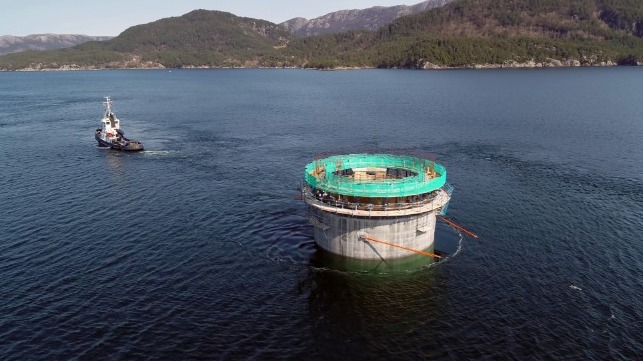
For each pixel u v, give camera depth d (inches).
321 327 1524.4
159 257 1996.8
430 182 1790.1
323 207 1753.2
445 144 4183.1
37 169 3496.6
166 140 4630.9
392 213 1688.0
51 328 1512.1
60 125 5703.7
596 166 3393.2
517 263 1930.4
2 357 1379.2
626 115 5546.3
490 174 3206.2
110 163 3676.2
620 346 1425.9
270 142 4441.4
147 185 3038.9
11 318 1561.3
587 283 1772.9
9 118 6373.0
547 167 3380.9
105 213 2511.1
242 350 1414.9
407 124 5255.9
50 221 2393.0
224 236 2199.8
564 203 2623.0
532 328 1513.3
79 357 1381.6
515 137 4436.5
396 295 1695.4
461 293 1710.1
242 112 6638.8
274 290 1737.2
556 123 5123.0
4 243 2123.5
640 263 1918.1
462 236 2174.0
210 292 1724.9
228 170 3408.0
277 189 2920.8
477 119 5506.9
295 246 2044.8
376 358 1381.6
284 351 1412.4
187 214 2487.7
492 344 1439.5
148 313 1594.5
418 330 1507.1
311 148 4138.8
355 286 1748.3
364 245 1786.4
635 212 2479.1
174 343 1443.2
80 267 1905.8
